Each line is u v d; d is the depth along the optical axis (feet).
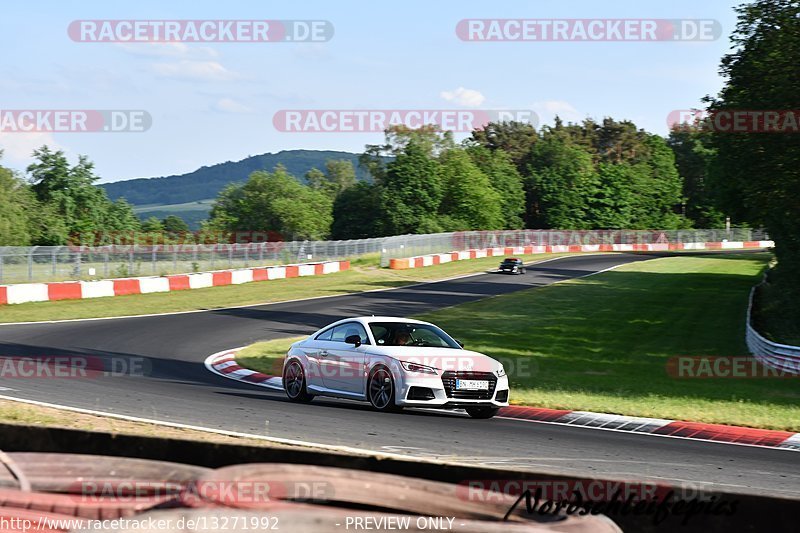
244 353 123.95
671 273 367.25
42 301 185.78
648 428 71.67
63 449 31.19
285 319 182.29
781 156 157.58
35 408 64.18
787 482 48.32
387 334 77.87
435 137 613.93
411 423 66.49
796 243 180.65
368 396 74.59
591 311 216.33
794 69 155.63
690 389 102.22
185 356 119.14
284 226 596.70
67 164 458.09
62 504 23.99
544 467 49.85
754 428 72.33
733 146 169.48
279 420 64.59
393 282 304.09
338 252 356.59
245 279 268.21
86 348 119.44
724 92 172.45
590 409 80.38
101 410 66.95
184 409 69.36
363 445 54.39
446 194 609.42
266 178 613.52
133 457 29.96
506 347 146.00
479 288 292.40
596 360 134.00
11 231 376.89
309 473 23.39
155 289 221.87
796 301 182.60
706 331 177.47
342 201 610.24
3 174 404.36
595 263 436.35
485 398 72.74
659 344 156.35
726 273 372.58
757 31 163.94
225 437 53.88
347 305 219.61
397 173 583.99
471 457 52.03
